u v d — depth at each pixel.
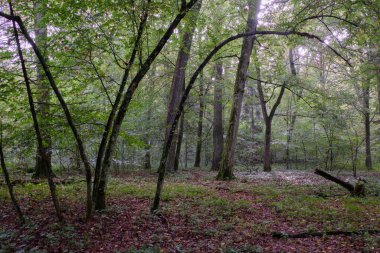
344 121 19.00
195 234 7.12
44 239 6.54
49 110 9.06
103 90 9.04
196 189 12.40
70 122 7.38
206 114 31.45
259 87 22.64
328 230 7.20
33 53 8.85
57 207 7.54
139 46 8.12
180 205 9.62
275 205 9.76
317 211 8.89
